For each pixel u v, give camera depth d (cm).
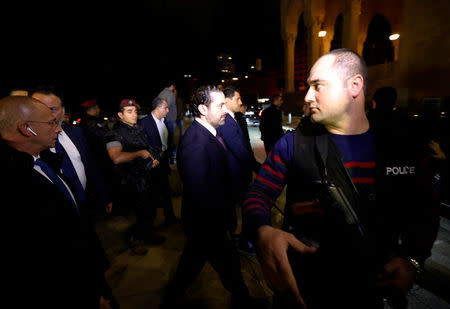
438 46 778
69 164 180
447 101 342
